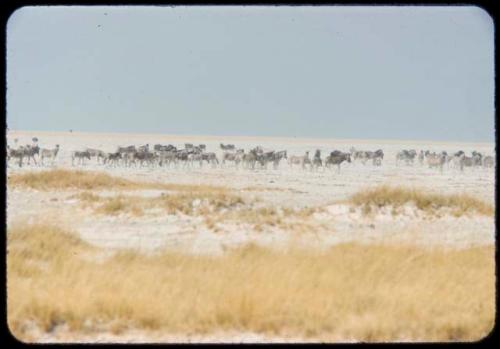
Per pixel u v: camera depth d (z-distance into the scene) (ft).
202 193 260.42
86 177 316.60
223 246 181.68
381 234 208.33
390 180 427.33
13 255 149.18
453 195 258.16
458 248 184.75
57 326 110.52
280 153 554.87
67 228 201.57
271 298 119.55
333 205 247.50
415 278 141.79
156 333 110.11
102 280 133.80
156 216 228.84
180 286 129.39
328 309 117.19
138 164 578.25
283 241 189.78
